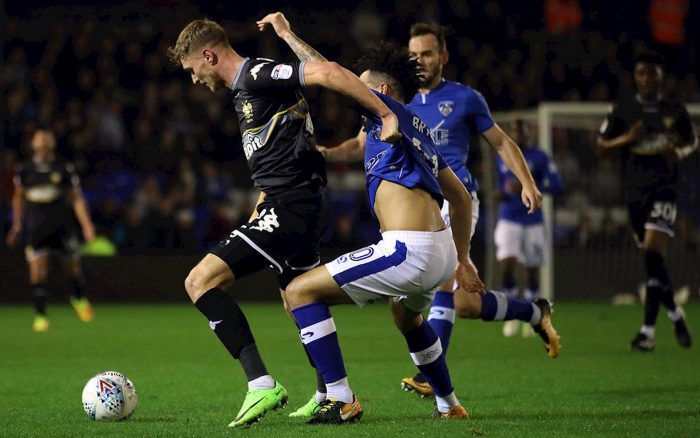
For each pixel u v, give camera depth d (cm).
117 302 4184
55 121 4519
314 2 5191
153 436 1130
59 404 1473
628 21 5494
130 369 1978
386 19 5072
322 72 1105
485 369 1923
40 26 4903
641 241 2298
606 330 2873
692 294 4247
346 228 4328
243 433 1128
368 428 1156
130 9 5056
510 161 1588
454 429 1148
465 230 1265
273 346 2466
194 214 4350
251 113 1191
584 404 1415
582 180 4300
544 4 5469
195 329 2989
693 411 1333
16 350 2384
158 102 4731
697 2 5409
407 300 1193
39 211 3158
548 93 5125
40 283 3066
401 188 1154
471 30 5294
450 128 1609
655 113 2283
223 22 4997
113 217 4316
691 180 4084
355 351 2316
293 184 1197
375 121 1180
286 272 1252
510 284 3039
